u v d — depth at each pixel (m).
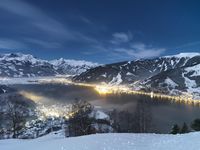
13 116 75.50
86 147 21.67
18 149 25.22
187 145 20.02
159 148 20.81
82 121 64.00
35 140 30.67
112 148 21.22
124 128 107.69
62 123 134.88
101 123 93.00
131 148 21.23
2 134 92.31
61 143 23.77
